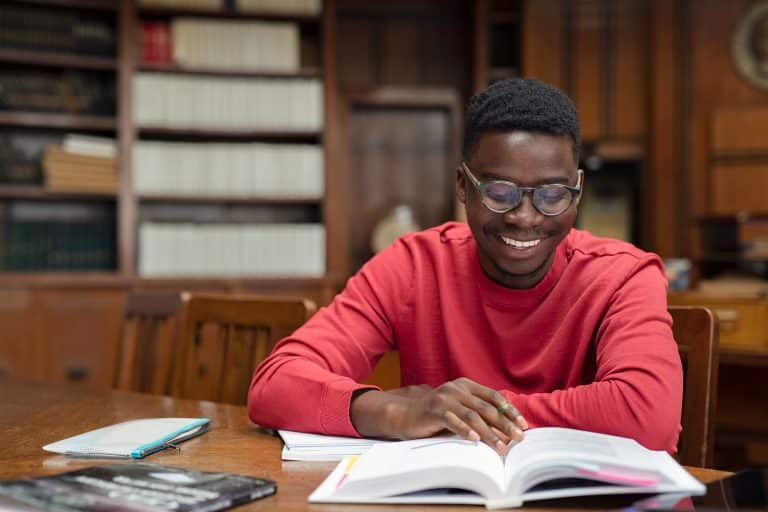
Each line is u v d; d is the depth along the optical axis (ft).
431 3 17.99
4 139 15.24
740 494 2.77
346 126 17.74
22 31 14.94
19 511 2.74
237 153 15.69
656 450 3.68
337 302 4.97
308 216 16.99
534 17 18.10
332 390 4.03
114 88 15.83
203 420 4.33
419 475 2.99
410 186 17.97
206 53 15.72
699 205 17.83
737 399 9.25
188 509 2.70
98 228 15.35
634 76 18.20
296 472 3.45
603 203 18.24
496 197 4.00
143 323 7.48
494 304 4.60
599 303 4.40
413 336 4.88
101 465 3.49
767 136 17.43
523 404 3.87
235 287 15.26
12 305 14.49
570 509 2.90
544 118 3.96
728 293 9.25
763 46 17.56
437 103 17.84
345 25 17.93
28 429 4.54
